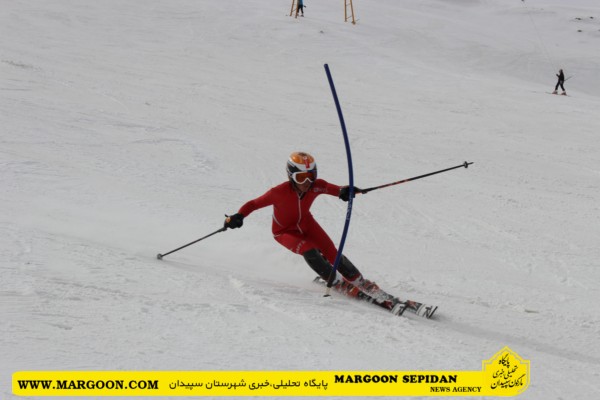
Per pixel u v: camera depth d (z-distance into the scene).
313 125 22.02
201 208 10.91
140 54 33.66
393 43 46.72
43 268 5.73
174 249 7.95
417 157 18.70
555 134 24.09
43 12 40.59
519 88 36.38
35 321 4.34
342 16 53.53
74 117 17.94
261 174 14.75
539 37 59.81
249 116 22.30
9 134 14.66
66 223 8.41
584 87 46.62
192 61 33.75
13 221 7.84
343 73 35.56
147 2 48.19
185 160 15.05
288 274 7.76
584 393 4.65
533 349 5.90
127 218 9.39
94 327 4.42
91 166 12.96
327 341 5.00
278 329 5.13
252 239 9.27
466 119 25.83
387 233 11.01
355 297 6.91
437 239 10.97
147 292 5.56
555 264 9.93
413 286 7.87
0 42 31.11
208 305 5.47
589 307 7.74
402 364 4.65
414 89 32.66
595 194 15.84
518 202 14.45
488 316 6.95
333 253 7.33
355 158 17.91
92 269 6.00
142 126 18.22
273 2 55.66
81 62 29.03
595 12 72.31
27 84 21.75
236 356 4.29
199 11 47.59
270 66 35.25
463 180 16.30
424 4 69.94
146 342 4.29
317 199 13.19
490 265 9.60
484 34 55.25
